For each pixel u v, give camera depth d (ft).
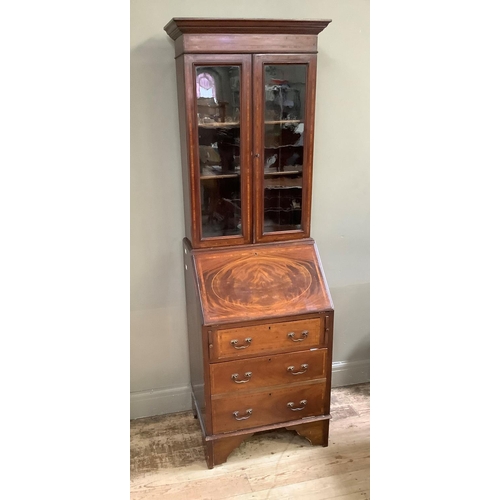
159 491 6.83
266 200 7.34
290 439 7.98
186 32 6.37
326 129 8.32
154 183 7.73
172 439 7.93
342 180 8.63
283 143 7.20
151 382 8.48
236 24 6.39
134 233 7.83
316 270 7.39
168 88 7.45
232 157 7.04
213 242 7.20
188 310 8.00
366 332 9.46
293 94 7.04
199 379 7.46
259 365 7.07
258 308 6.93
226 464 7.38
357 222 8.91
